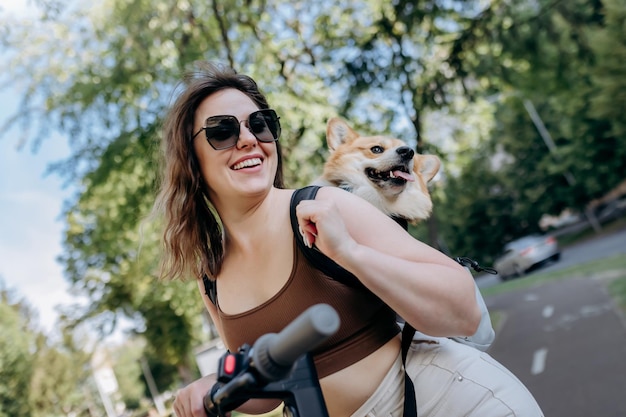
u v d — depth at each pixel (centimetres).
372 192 213
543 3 1038
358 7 1109
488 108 1389
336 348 155
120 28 1138
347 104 977
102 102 1159
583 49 1073
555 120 3459
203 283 196
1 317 3675
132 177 1228
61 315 2781
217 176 174
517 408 155
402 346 158
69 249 2547
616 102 2214
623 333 826
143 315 3006
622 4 1903
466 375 157
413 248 150
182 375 3300
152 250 1461
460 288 141
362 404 157
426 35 1055
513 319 1370
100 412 6556
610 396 574
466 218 3831
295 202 163
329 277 156
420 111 999
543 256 2603
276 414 870
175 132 184
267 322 163
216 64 191
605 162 2975
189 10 1109
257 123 176
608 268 1644
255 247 170
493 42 1017
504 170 3744
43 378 3694
